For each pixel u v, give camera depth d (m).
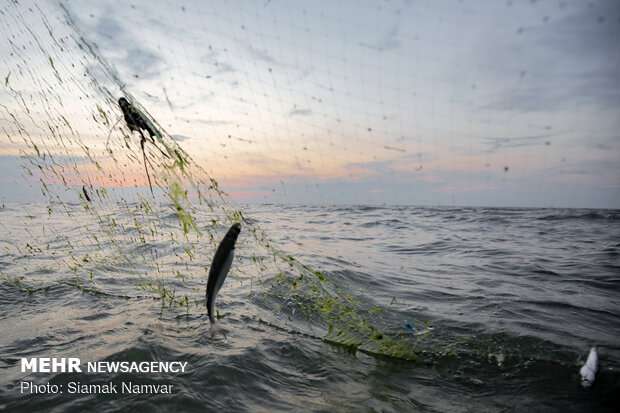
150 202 4.81
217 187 3.57
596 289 6.02
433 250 9.63
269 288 5.41
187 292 5.22
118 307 4.55
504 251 9.47
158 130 3.21
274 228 13.23
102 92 3.50
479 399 2.99
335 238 11.53
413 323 4.44
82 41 3.46
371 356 3.64
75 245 8.59
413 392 3.05
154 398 2.61
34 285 5.45
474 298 5.43
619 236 12.34
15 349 3.39
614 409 2.85
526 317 4.67
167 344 3.47
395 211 26.30
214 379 2.89
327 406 2.74
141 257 7.46
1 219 14.17
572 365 3.49
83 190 4.68
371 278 6.41
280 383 3.00
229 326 4.02
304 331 4.08
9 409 2.49
